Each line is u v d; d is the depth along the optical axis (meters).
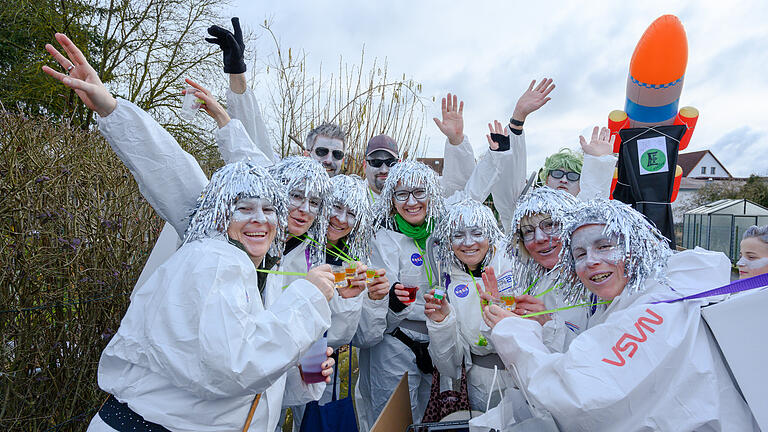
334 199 2.90
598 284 1.90
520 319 2.08
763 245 3.26
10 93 11.27
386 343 3.30
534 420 1.83
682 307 1.65
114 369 1.69
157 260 2.51
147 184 2.17
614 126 3.88
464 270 2.98
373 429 1.90
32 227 2.97
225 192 1.85
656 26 3.41
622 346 1.61
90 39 12.95
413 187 3.19
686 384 1.52
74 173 3.35
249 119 3.31
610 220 1.87
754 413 1.45
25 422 2.88
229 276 1.64
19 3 11.22
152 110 12.76
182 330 1.55
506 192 3.69
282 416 3.10
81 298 3.16
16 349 2.86
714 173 54.00
